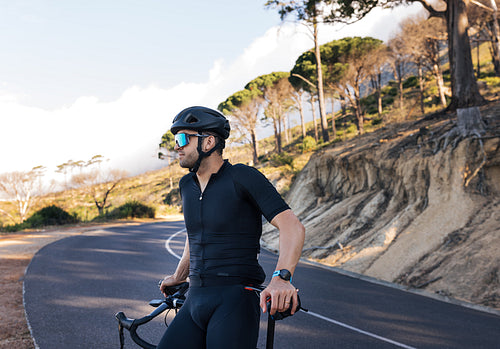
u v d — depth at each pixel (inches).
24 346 171.6
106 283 311.9
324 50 1695.4
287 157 1227.9
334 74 1713.8
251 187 63.9
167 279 79.9
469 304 275.7
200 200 67.5
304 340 194.2
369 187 597.6
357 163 639.1
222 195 65.8
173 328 65.6
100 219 1503.4
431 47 1434.5
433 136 507.8
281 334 203.2
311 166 820.0
